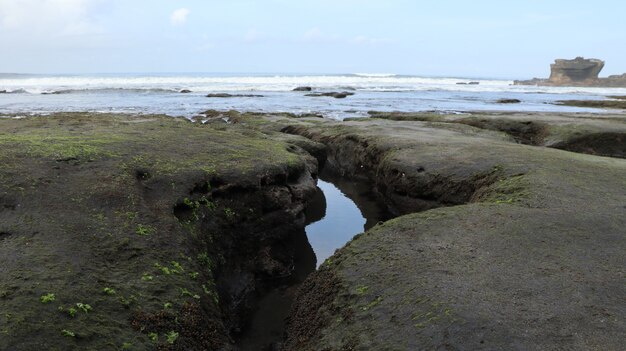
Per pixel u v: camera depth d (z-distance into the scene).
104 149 11.02
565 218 8.68
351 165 19.78
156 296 6.60
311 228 13.84
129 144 11.94
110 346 5.52
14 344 5.04
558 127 24.14
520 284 6.28
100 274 6.63
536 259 7.03
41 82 99.00
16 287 5.87
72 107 43.41
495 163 13.30
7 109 40.28
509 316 5.54
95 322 5.75
